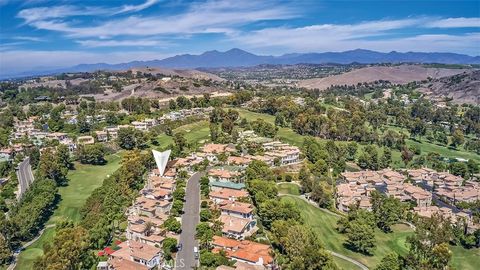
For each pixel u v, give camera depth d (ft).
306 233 453.58
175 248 463.01
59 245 432.66
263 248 457.27
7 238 514.27
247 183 652.07
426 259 458.91
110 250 454.81
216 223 506.48
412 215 625.00
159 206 570.46
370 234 510.17
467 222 584.40
